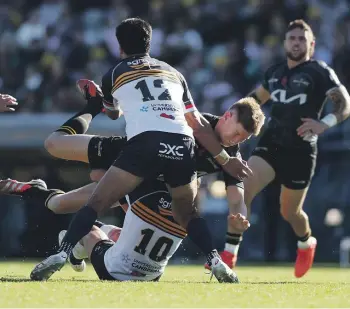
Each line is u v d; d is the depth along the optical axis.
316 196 42.06
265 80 27.44
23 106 48.94
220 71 49.09
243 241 41.91
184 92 19.19
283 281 22.28
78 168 43.97
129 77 18.59
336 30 48.31
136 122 18.09
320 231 41.75
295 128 26.41
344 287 18.92
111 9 58.34
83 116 21.22
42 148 44.00
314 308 14.12
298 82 26.58
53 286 16.38
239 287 17.50
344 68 45.91
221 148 19.39
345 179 41.78
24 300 14.16
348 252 40.59
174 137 18.08
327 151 42.22
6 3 59.28
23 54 52.97
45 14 58.28
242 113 19.16
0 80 51.50
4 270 25.03
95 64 51.53
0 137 43.97
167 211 18.70
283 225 41.38
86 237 19.70
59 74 50.34
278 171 26.48
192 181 18.39
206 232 18.66
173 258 40.94
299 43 26.55
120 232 20.23
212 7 55.50
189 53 52.38
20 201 41.47
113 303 14.03
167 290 16.17
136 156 17.78
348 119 42.09
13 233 41.59
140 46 19.22
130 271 19.09
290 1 52.62
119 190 17.83
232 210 20.45
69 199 20.69
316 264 39.59
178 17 54.75
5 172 44.81
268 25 52.81
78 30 55.94
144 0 56.72
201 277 23.16
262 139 26.73
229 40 53.81
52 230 41.12
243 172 19.62
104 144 20.58
